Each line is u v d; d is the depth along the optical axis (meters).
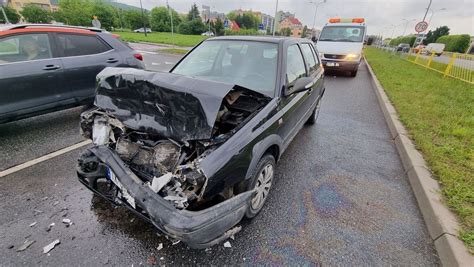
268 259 1.96
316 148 3.96
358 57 10.36
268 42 3.13
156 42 25.02
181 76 2.07
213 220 1.61
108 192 2.12
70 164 3.13
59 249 1.96
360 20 11.52
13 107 3.61
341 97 7.43
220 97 1.82
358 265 1.95
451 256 1.95
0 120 3.53
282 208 2.54
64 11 64.62
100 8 67.19
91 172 2.13
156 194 1.67
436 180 2.88
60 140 3.77
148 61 11.83
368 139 4.39
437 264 2.00
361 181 3.09
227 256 1.97
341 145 4.11
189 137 1.82
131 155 2.06
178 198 1.63
